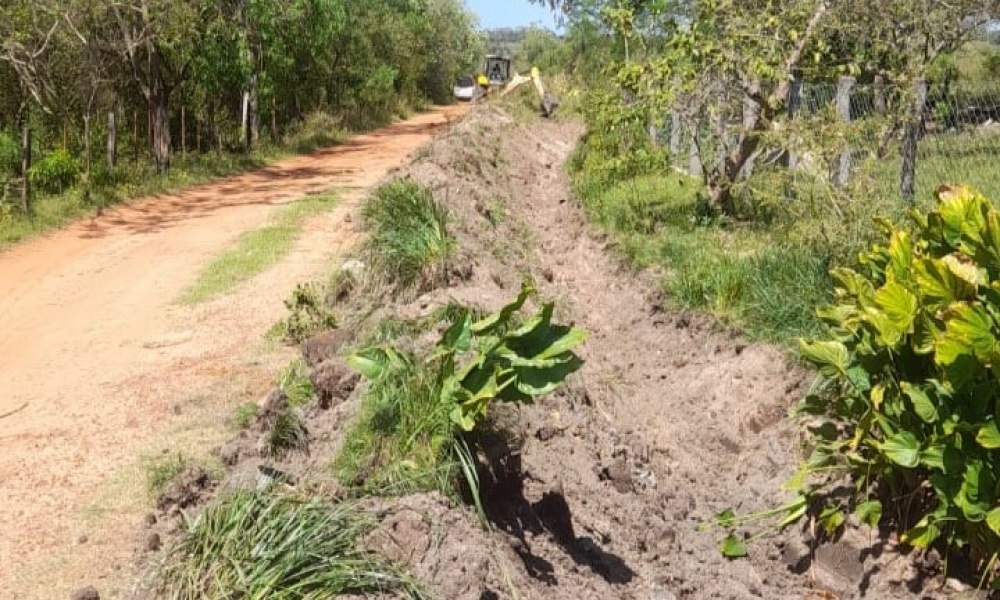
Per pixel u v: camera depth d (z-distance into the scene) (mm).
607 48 30656
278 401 6289
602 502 6121
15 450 6457
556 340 5289
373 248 9250
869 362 5430
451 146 15539
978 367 4773
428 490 5027
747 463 6988
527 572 4934
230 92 27938
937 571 5328
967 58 18578
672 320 9062
